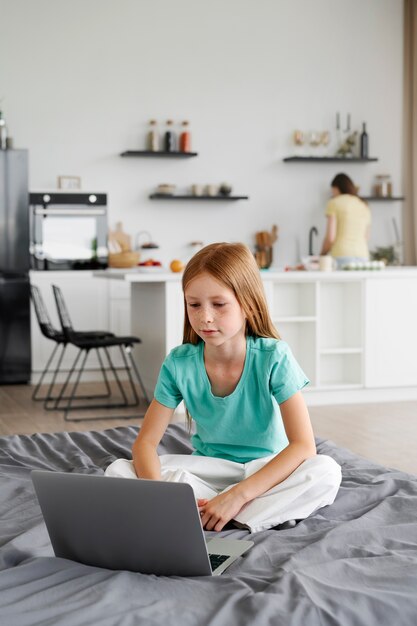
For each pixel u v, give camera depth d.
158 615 1.72
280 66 8.27
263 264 8.15
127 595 1.80
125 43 7.86
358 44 8.46
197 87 8.07
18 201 7.05
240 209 8.21
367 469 3.04
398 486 2.76
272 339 2.51
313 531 2.34
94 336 5.82
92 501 1.91
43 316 6.79
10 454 3.35
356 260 6.93
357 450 4.42
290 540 2.24
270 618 1.70
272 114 8.27
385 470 3.03
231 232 8.20
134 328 6.39
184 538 1.89
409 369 6.00
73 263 7.37
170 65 7.99
